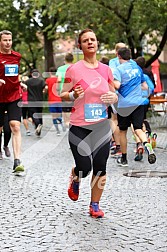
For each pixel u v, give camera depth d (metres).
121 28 24.50
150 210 7.72
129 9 23.78
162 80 44.72
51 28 30.84
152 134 14.16
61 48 47.62
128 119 11.41
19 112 11.22
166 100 19.03
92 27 24.83
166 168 11.47
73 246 6.09
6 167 12.05
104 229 6.76
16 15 40.53
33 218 7.38
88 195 8.83
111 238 6.36
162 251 5.84
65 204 8.20
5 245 6.17
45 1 24.30
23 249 6.01
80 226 6.93
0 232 6.71
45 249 6.00
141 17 23.91
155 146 14.11
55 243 6.22
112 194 8.88
